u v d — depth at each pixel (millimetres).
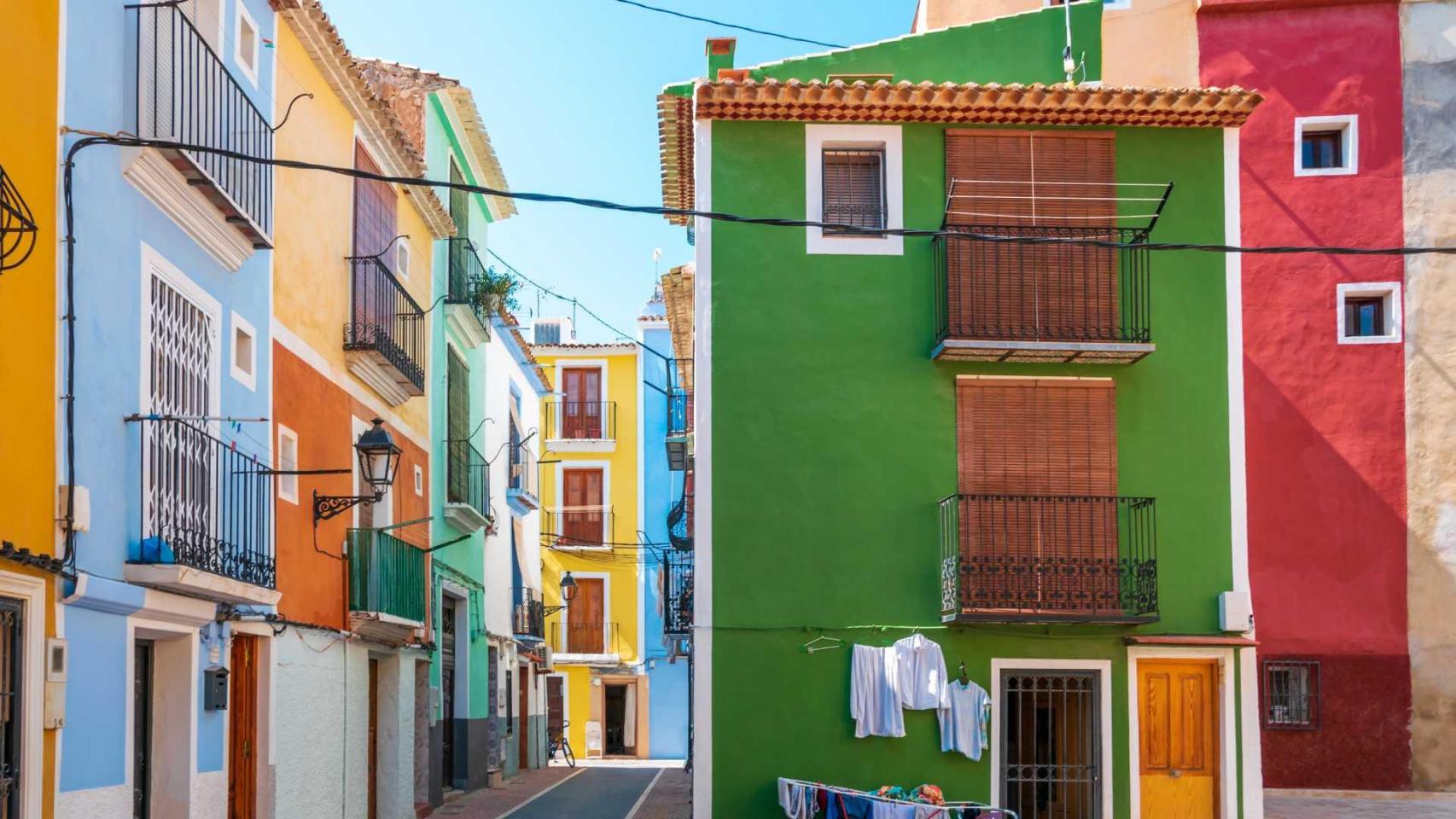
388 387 18625
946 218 15633
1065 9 18484
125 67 10695
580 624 41812
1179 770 15273
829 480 15289
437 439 22031
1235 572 15469
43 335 9312
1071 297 15609
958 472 15398
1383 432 19641
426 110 21750
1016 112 15742
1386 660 19344
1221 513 15570
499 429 28469
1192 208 15914
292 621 14570
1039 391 15594
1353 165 20078
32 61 9242
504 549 29016
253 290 13789
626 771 32812
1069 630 15164
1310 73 20219
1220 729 15195
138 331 10898
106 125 10312
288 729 14484
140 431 10805
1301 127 20172
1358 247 19938
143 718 11547
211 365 12484
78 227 9875
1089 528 15297
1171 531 15477
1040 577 15070
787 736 14844
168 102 11234
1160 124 15984
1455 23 20266
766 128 15727
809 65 18078
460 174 24156
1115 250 15750
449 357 22812
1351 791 19094
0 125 8820
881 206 15797
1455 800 18891
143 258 11039
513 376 30484
